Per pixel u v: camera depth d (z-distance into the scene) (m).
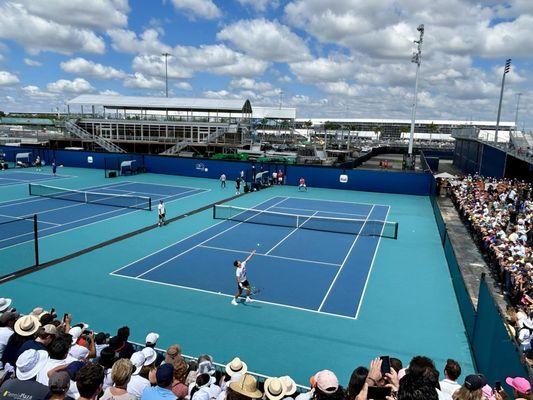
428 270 18.27
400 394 3.90
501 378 8.33
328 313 13.85
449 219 27.56
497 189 33.16
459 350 11.72
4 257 18.52
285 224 26.17
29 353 5.50
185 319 13.20
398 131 182.00
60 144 68.12
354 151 78.31
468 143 61.22
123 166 45.28
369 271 18.03
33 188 35.28
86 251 19.64
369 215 29.75
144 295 14.93
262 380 9.94
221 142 65.62
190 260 18.84
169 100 70.19
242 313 13.71
